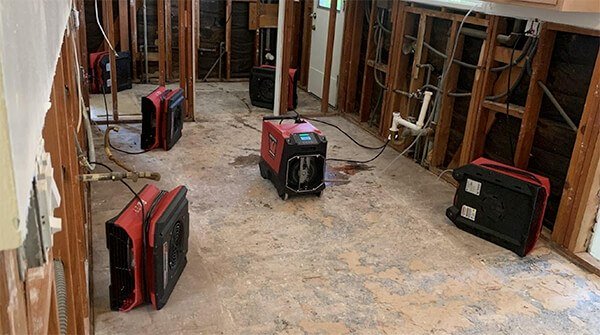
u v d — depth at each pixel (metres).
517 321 2.21
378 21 4.52
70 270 1.27
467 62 3.64
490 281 2.50
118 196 3.10
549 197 3.06
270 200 3.21
